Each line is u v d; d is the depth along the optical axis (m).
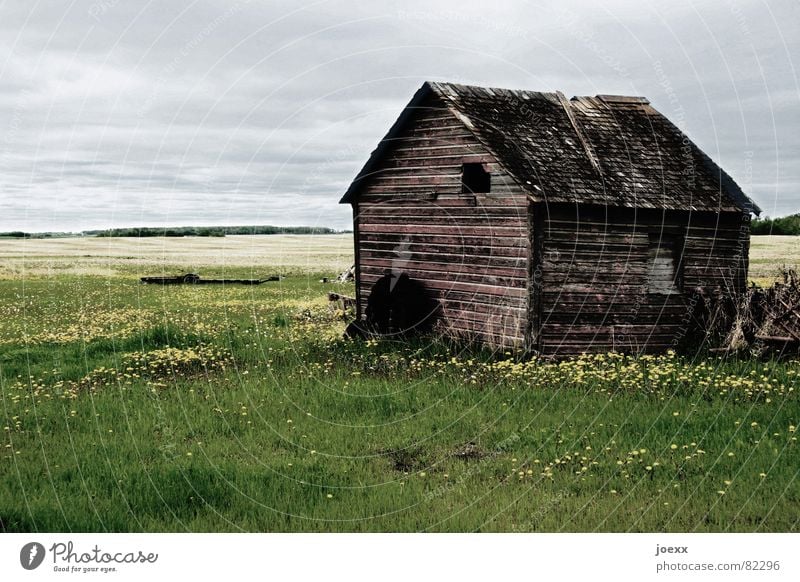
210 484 10.20
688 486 10.02
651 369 16.30
